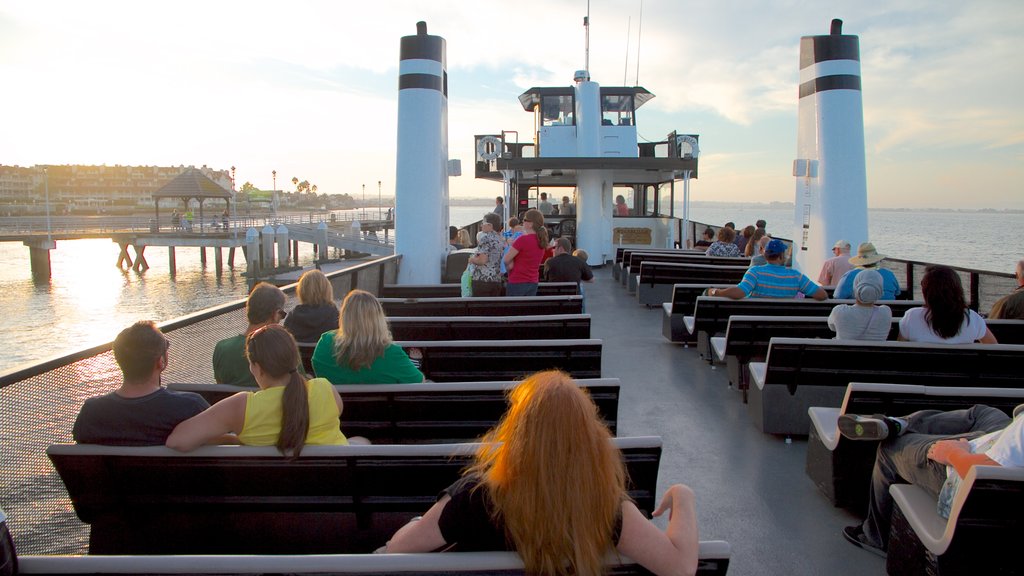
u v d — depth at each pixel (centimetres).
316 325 544
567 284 955
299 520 318
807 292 756
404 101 1198
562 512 190
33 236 7069
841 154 1127
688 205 1738
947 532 285
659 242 1986
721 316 760
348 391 400
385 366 424
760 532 407
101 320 4959
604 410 411
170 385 416
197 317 507
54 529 343
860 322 518
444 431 418
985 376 495
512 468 195
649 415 625
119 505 316
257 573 207
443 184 1262
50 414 347
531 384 205
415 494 306
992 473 266
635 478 289
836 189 1130
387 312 784
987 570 287
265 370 313
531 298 776
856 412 401
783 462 512
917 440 340
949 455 303
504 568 201
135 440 317
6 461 318
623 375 765
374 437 424
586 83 1842
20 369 329
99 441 317
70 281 6856
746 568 369
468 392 401
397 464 296
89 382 380
